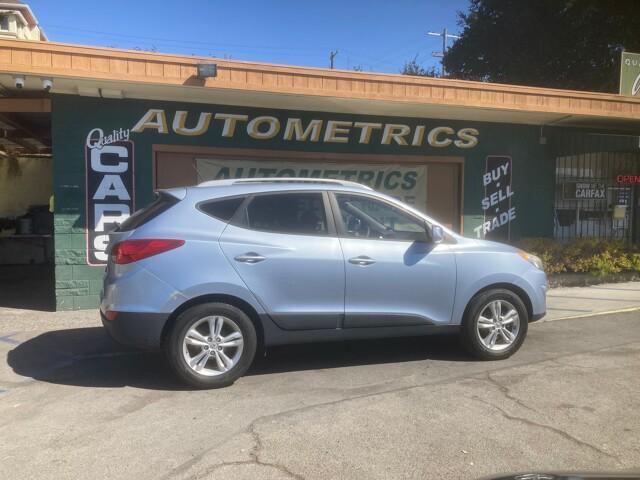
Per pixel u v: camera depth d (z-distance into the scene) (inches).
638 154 471.2
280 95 329.7
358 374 215.8
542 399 187.5
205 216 201.5
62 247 333.7
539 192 439.2
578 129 451.2
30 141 543.5
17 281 451.8
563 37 798.5
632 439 157.3
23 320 309.7
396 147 399.2
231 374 200.1
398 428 164.7
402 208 221.1
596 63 801.6
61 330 288.0
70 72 287.9
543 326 295.3
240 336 200.5
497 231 429.7
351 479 136.0
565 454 148.3
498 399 187.5
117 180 340.8
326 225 211.9
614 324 299.3
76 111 332.5
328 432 162.1
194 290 194.1
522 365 225.1
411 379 208.8
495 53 897.5
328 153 382.9
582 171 456.1
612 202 466.9
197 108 352.2
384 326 215.9
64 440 158.6
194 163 357.1
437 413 175.8
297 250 204.8
